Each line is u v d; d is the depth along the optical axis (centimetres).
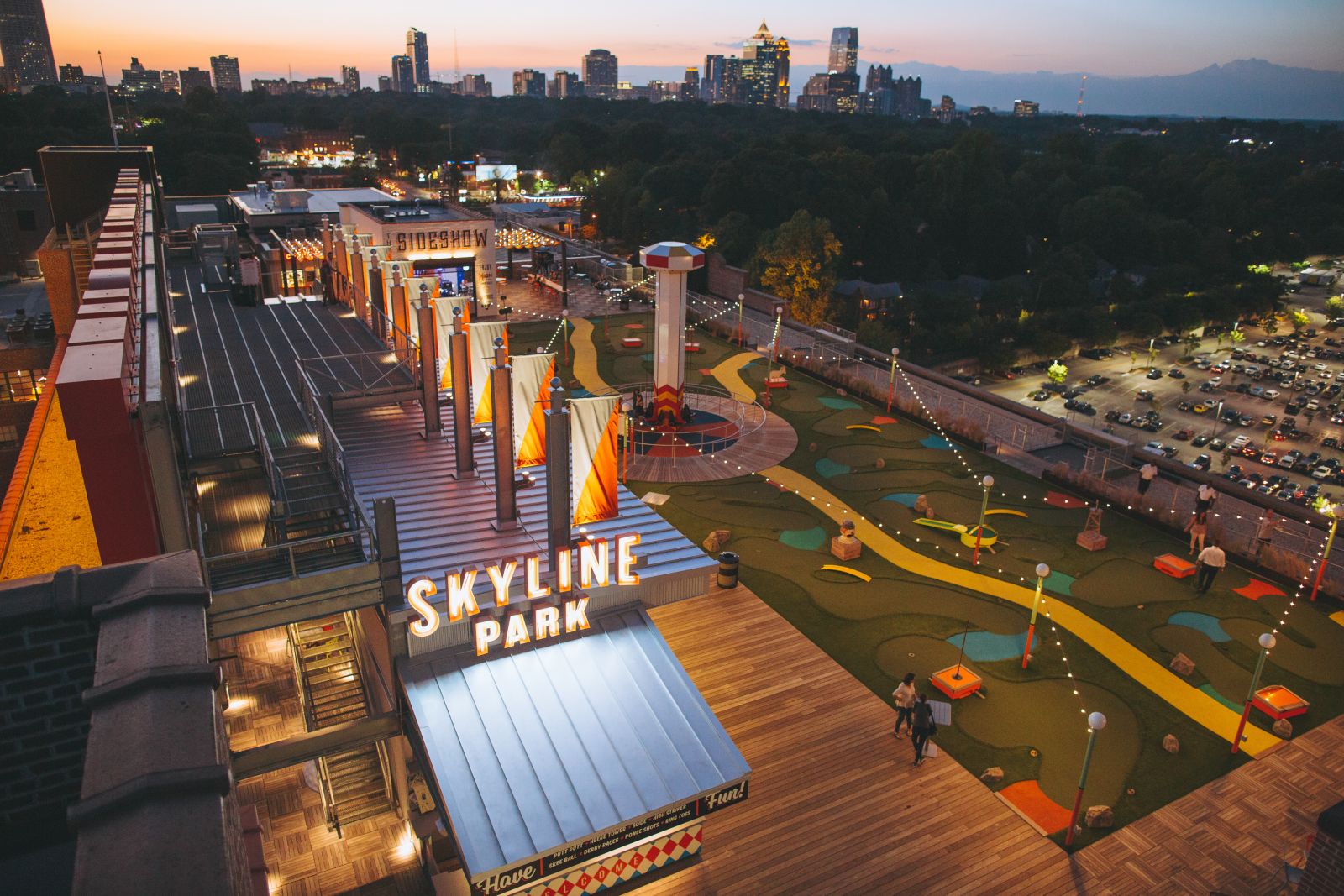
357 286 3566
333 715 2156
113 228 2728
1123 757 2144
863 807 1962
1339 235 15800
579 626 1823
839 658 2525
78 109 13712
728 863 1795
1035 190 15188
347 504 1886
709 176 13150
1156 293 13500
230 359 2898
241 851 521
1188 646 2602
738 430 4284
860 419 4497
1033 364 12444
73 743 760
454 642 1780
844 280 12256
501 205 14288
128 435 1351
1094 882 1773
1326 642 2634
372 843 1895
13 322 5194
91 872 429
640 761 1603
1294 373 12469
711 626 2675
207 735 550
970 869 1800
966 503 3550
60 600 715
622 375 5188
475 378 2664
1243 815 1966
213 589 1606
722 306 6931
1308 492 9075
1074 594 2880
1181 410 11331
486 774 1541
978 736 2203
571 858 1454
